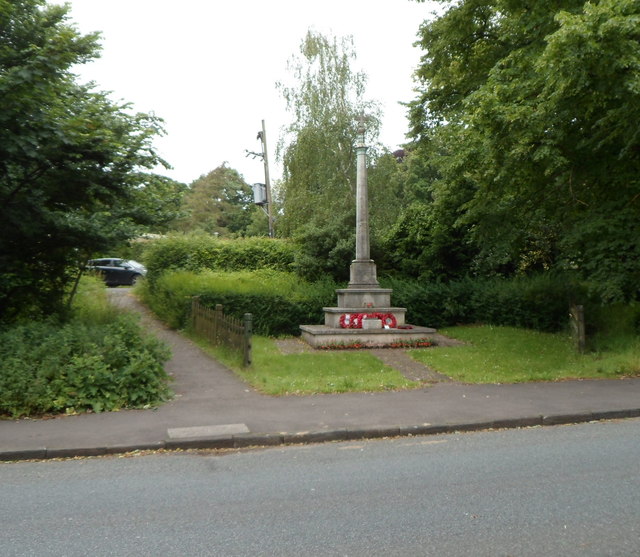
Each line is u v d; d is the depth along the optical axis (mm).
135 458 7059
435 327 19750
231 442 7578
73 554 4246
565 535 4477
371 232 23359
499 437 7926
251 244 25594
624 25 9836
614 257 12844
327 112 27359
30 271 12641
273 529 4676
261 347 15250
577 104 12164
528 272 22234
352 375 12250
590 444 7398
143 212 13164
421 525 4707
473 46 18156
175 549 4320
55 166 11609
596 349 14641
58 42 10922
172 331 17812
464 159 14281
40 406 8930
